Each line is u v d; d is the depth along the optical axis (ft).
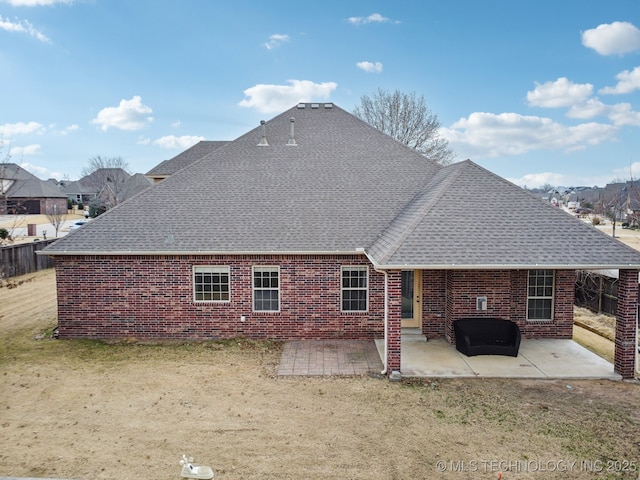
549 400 31.89
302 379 35.96
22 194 202.18
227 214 49.90
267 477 22.66
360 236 47.06
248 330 46.96
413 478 22.63
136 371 37.73
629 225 179.42
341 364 39.29
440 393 33.09
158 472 23.07
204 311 46.80
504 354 40.47
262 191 53.06
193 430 27.58
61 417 29.35
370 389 33.86
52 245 46.03
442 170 55.26
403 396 32.58
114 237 46.93
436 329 46.50
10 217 188.34
